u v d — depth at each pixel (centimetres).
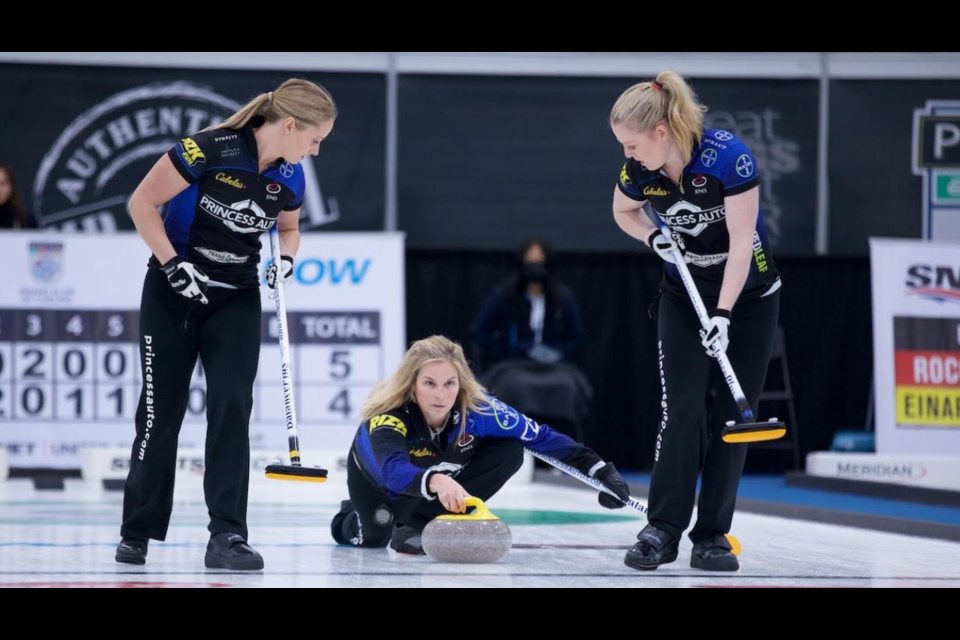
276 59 2412
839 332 2473
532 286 2225
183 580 786
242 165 868
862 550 1045
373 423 963
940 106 2503
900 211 2516
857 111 2508
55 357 2061
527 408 2086
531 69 2486
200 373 2052
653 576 828
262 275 2061
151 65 2388
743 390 906
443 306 2438
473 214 2492
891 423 2114
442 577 813
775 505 1520
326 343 2073
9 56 2350
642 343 2462
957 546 1089
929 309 2133
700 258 904
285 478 835
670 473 891
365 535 1031
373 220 2442
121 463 2003
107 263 2077
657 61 2495
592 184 2511
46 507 1558
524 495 1870
